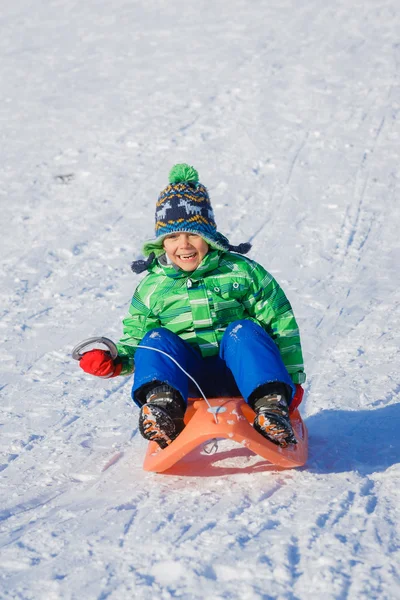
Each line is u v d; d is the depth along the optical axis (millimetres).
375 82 14367
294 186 10672
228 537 3262
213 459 4297
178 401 3939
